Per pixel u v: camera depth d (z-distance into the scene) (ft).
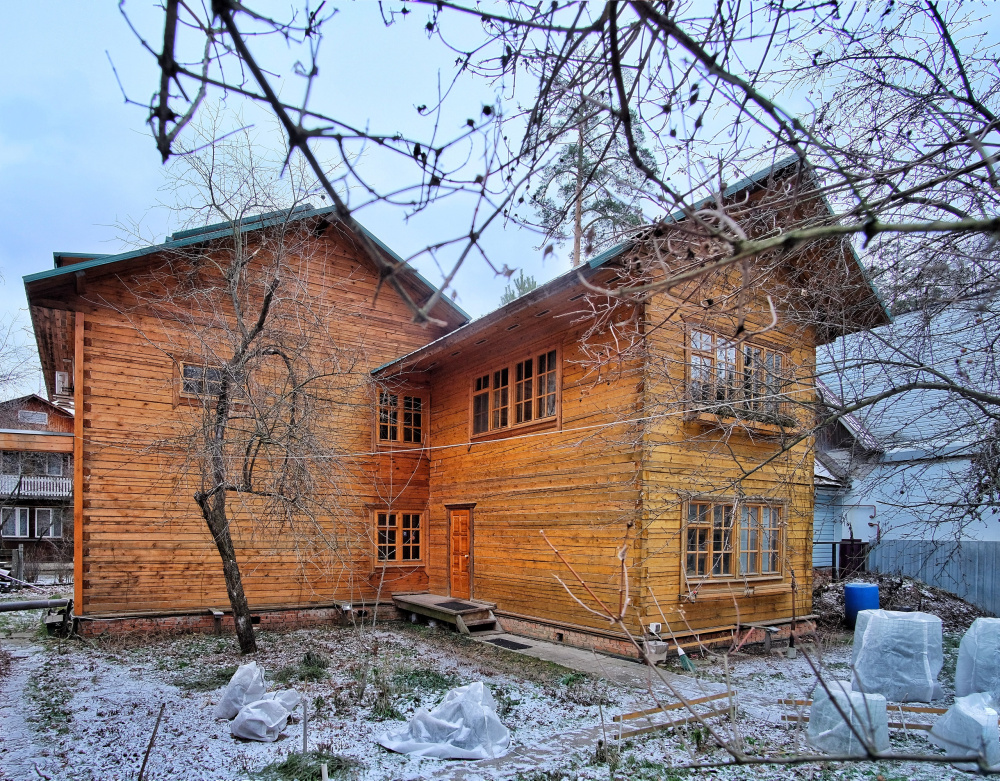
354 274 44.70
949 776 16.78
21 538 86.28
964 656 24.20
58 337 44.60
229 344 35.76
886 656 24.54
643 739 19.12
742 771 16.84
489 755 17.79
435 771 16.71
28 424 92.63
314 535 39.73
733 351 28.86
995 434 17.33
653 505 28.48
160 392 37.45
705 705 22.22
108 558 35.45
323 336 38.75
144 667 27.96
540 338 36.19
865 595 39.01
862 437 23.04
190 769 16.67
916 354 17.42
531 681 25.76
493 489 39.34
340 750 17.99
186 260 37.35
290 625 39.14
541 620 34.32
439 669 27.84
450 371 45.21
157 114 5.56
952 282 15.64
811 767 17.17
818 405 16.56
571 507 32.83
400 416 45.91
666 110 8.53
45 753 17.66
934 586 46.73
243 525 38.81
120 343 36.68
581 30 7.57
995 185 9.78
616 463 30.09
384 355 45.42
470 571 40.81
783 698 23.18
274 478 32.81
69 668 27.71
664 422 29.43
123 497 36.06
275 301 33.14
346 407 43.32
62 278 34.14
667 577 29.09
